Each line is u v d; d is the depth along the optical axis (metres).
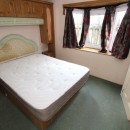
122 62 2.37
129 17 2.00
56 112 1.50
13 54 2.68
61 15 3.02
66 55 3.40
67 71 2.07
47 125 1.50
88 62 2.95
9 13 2.15
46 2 2.76
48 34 3.13
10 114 1.73
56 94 1.46
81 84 1.99
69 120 1.65
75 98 2.11
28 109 1.44
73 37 3.03
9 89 1.71
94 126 1.57
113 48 2.40
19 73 2.00
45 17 2.91
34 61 2.57
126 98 1.89
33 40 3.11
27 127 1.53
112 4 2.20
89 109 1.86
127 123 1.62
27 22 2.54
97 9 2.51
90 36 2.94
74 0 2.62
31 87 1.59
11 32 2.54
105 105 1.96
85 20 2.70
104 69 2.71
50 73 2.00
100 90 2.37
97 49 2.92
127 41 2.10
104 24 2.44
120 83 2.56
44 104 1.28
